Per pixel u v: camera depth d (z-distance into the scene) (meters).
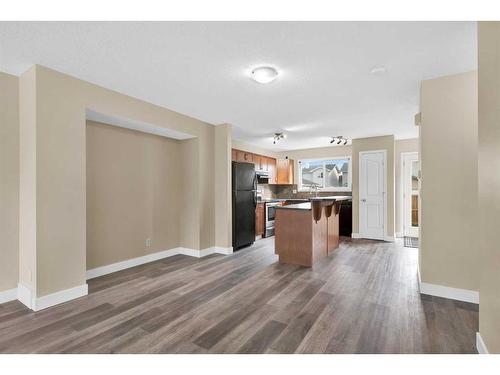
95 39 1.97
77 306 2.45
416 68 2.45
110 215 3.53
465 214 2.55
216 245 4.60
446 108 2.62
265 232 6.10
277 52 2.17
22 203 2.54
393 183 5.45
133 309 2.41
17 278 2.58
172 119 3.79
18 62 2.32
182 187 4.52
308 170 7.41
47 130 2.41
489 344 1.56
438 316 2.25
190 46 2.07
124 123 3.42
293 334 1.98
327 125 4.64
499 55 1.38
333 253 4.50
